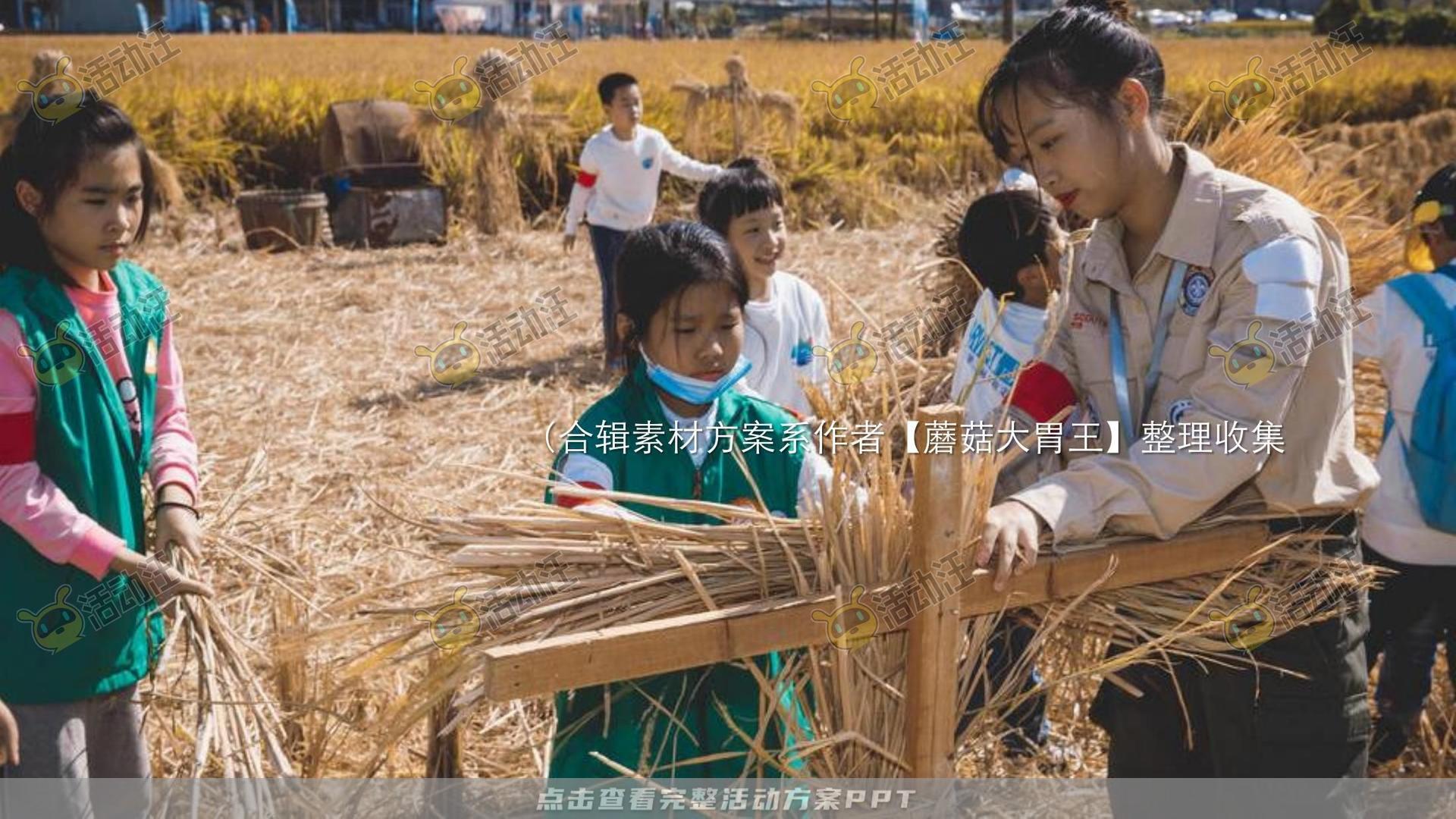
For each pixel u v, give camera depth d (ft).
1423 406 10.54
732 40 116.88
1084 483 7.78
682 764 7.68
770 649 7.36
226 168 47.32
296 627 10.00
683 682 8.14
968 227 10.97
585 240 40.96
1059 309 8.57
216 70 67.77
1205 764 9.29
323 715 10.51
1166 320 8.09
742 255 11.94
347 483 18.84
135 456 8.80
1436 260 11.05
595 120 49.37
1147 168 7.79
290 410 22.68
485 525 7.57
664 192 46.34
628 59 82.28
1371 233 13.28
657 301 8.16
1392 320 10.66
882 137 55.88
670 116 52.29
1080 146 7.55
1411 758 11.83
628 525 7.49
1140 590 8.30
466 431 21.59
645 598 7.45
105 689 8.59
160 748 11.04
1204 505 7.74
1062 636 8.83
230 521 11.10
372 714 11.37
